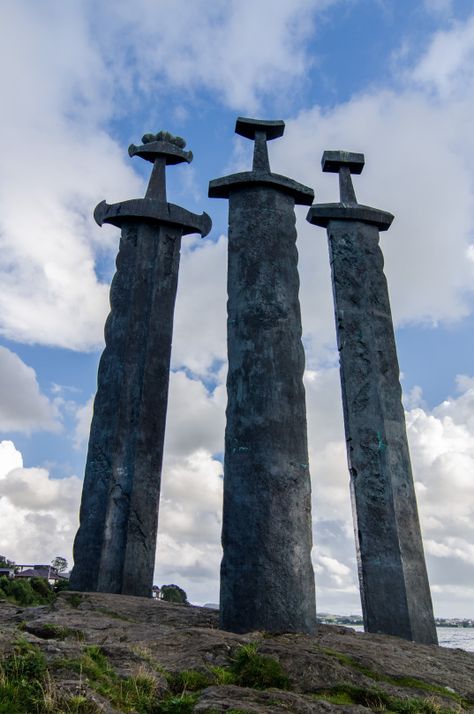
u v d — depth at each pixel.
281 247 12.30
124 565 12.52
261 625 9.26
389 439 13.06
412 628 11.33
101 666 6.07
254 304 11.57
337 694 6.50
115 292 14.95
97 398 14.01
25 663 5.50
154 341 14.58
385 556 11.95
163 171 16.30
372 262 14.91
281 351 11.27
